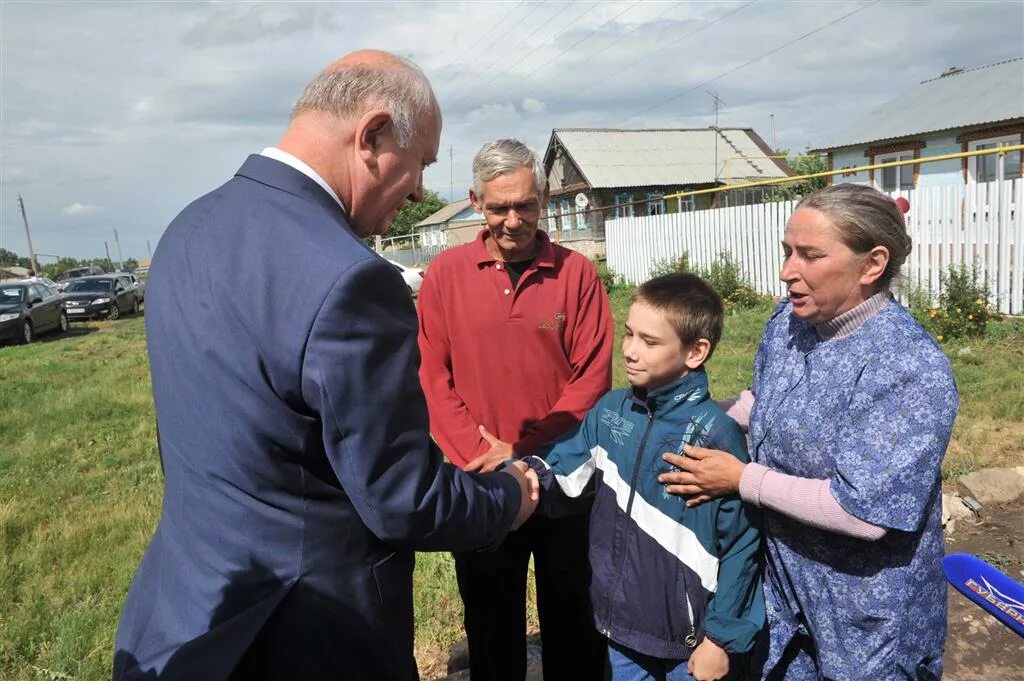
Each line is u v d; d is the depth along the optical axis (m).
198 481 1.39
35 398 9.25
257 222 1.39
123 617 1.56
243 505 1.36
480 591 2.46
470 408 2.46
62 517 5.18
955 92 22.12
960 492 4.33
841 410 1.63
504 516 1.70
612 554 1.95
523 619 2.53
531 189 2.19
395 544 1.52
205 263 1.38
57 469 6.35
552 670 2.48
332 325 1.28
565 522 2.31
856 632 1.67
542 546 2.37
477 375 2.41
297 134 1.50
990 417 5.66
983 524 4.03
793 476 1.69
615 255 16.75
